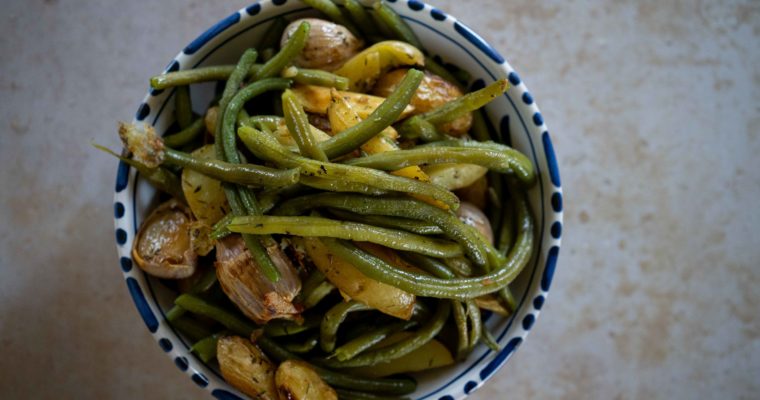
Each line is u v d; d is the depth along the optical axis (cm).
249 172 35
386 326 40
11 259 51
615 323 54
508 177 41
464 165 39
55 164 52
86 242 52
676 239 55
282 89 39
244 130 36
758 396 54
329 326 38
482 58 41
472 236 37
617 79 54
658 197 54
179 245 39
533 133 40
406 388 41
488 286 38
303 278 38
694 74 55
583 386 54
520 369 54
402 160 36
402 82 36
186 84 39
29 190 52
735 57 55
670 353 54
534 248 41
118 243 38
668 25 55
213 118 39
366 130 36
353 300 38
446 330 42
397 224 36
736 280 55
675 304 54
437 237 38
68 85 52
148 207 40
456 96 40
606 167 54
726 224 55
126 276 38
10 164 52
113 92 52
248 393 39
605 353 54
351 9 40
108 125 52
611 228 54
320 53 39
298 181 35
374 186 35
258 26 40
